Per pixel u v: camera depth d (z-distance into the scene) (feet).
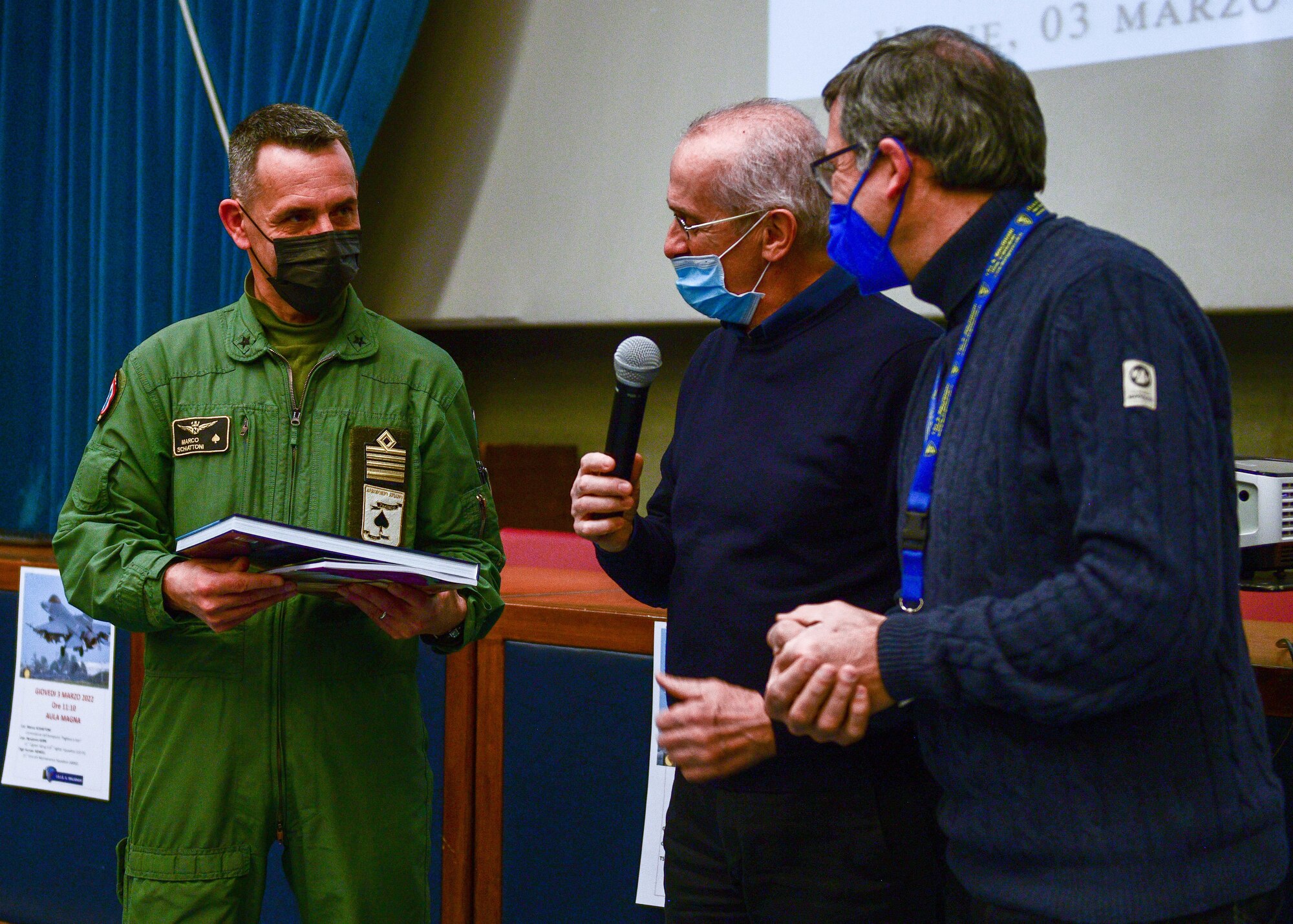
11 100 10.93
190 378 4.93
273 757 4.77
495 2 10.29
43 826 7.94
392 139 10.77
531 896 6.41
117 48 10.37
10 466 10.98
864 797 4.15
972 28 8.23
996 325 3.30
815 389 4.30
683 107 9.49
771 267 4.44
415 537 5.11
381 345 5.08
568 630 6.31
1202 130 7.63
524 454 10.97
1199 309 3.15
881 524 4.22
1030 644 2.92
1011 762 3.15
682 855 4.63
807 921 4.19
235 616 4.35
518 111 10.22
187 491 4.84
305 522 4.83
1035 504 3.12
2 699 8.10
